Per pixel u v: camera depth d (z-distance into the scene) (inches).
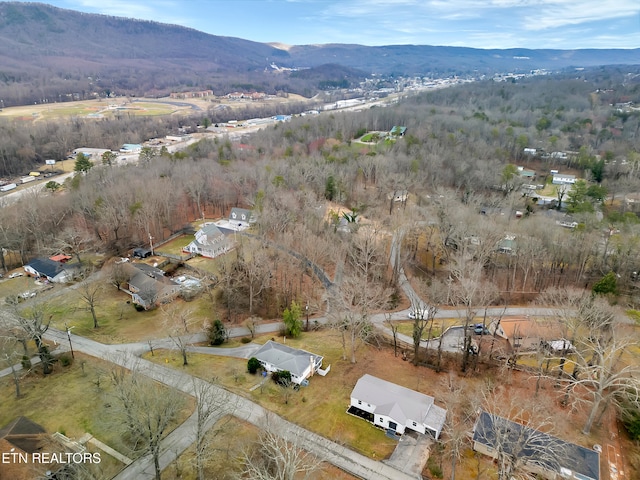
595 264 3412.9
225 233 4072.3
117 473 1621.6
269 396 2048.5
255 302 3073.3
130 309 2940.5
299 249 3624.5
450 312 2997.0
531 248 3228.3
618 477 1660.9
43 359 2180.1
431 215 4106.8
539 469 1638.8
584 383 2183.8
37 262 3476.9
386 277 3405.5
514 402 1967.3
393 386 2036.2
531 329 2539.4
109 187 4375.0
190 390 2070.6
